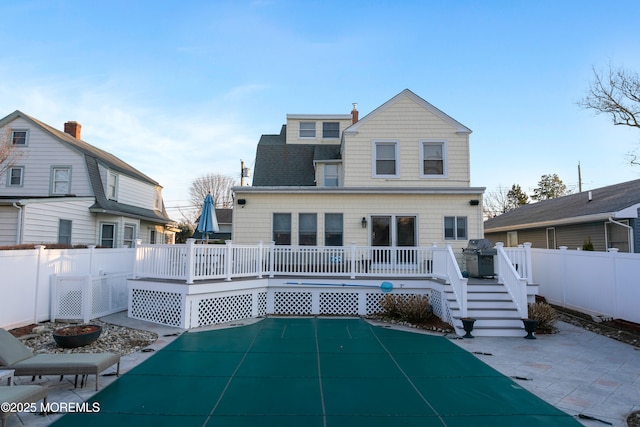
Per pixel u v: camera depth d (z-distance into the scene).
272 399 4.88
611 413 4.50
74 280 9.38
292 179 16.22
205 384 5.41
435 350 7.35
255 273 10.91
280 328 9.30
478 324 8.73
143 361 6.48
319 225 13.78
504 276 9.97
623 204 13.94
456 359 6.74
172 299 9.43
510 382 5.56
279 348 7.43
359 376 5.81
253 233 13.76
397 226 13.86
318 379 5.66
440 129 14.69
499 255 10.26
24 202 12.97
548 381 5.62
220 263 10.04
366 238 13.68
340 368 6.20
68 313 9.28
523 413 4.48
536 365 6.41
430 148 14.73
